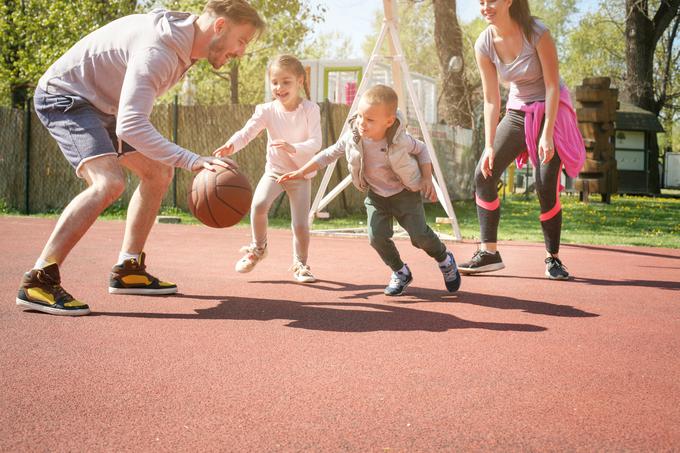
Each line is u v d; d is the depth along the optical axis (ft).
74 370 8.44
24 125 39.27
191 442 6.24
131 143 11.34
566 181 81.46
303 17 65.46
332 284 15.71
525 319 11.96
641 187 87.20
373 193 14.07
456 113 65.36
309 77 47.42
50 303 11.65
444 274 14.42
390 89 13.15
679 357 9.57
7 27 55.42
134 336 10.22
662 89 114.83
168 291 13.87
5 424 6.61
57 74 12.14
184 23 11.84
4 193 39.47
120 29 12.13
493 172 17.19
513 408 7.30
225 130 38.91
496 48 16.87
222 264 18.74
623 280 16.96
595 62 120.88
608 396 7.75
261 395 7.61
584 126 54.95
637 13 92.02
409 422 6.84
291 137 15.53
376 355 9.37
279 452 6.05
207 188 12.19
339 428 6.65
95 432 6.45
